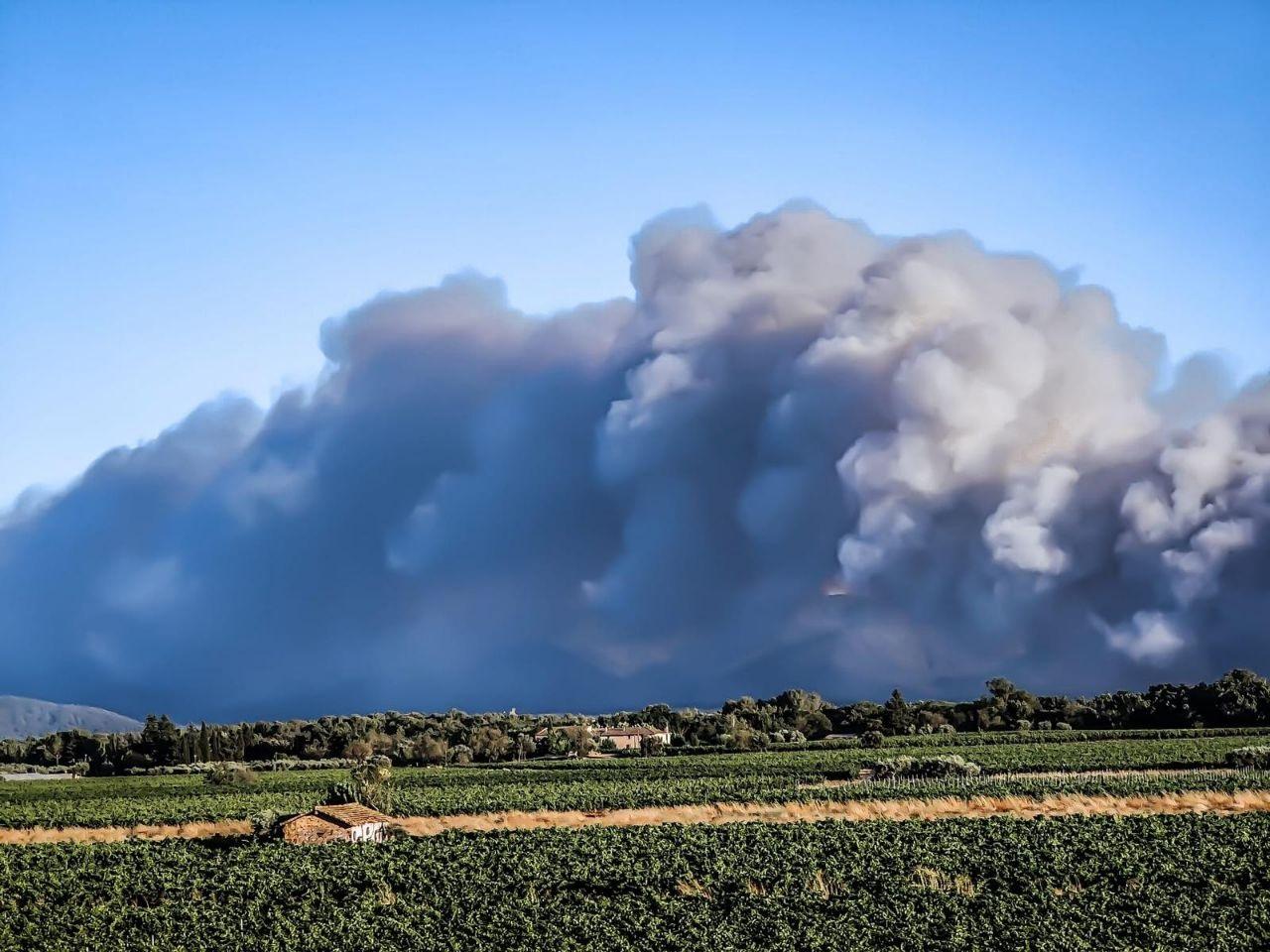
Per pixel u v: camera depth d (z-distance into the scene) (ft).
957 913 130.11
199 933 134.10
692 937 124.36
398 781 380.99
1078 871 148.25
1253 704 544.62
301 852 184.96
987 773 317.01
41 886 163.32
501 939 127.03
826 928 124.98
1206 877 143.95
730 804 254.27
